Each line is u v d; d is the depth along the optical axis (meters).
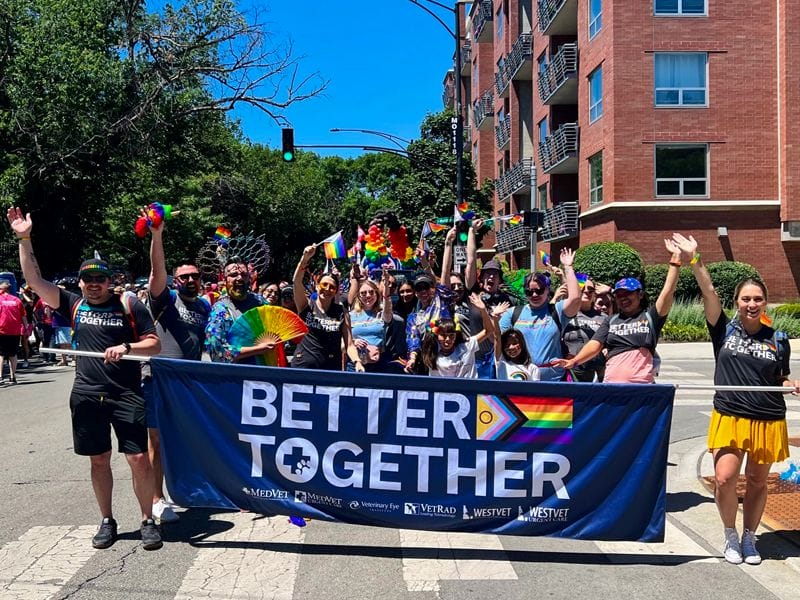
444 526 4.90
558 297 6.70
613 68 23.48
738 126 23.39
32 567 4.69
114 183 25.08
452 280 6.84
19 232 5.05
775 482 6.64
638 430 4.75
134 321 5.12
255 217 49.19
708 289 5.07
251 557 4.89
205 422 5.12
